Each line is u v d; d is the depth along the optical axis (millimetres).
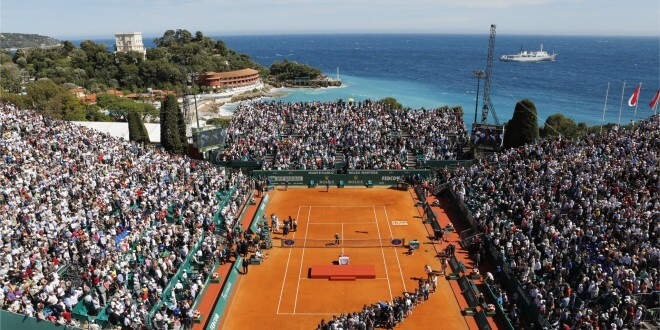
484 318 38031
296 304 41406
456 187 62844
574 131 106312
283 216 60438
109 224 44844
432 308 40594
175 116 79250
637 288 34344
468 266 47188
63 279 36875
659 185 47125
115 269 38500
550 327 33844
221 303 40188
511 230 46406
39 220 41750
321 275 45688
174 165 64375
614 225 42469
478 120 178250
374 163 71625
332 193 68562
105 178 53531
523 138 74000
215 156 75062
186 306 37125
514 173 59344
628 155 56344
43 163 52906
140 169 59406
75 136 64312
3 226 38531
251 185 66750
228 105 198750
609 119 174625
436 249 51531
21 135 58969
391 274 46469
